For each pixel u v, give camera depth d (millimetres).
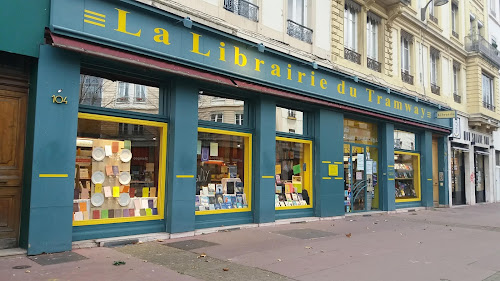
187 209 8266
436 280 5457
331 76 11883
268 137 10023
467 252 7379
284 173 10914
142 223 7938
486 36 22828
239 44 9297
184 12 8438
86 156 7422
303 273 5645
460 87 20125
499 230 10445
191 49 8336
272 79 10039
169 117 8312
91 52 6652
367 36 14430
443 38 18344
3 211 6379
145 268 5688
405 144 15844
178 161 8141
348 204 12938
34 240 6203
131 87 7992
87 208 7391
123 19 7316
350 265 6152
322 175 11523
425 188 16281
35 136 6277
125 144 7934
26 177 6453
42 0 6504
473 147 20391
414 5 16547
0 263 5688
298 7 11773
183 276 5359
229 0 9562
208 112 9164
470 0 21594
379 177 14336
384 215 13406
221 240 7871
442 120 17516
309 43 11703
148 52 7598
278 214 10500
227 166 9617
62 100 6590
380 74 14406
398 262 6445
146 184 8195
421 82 16891
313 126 11719
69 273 5320
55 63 6562
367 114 13078
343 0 12969
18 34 6242
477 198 20844
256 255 6656
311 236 8594
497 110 22750
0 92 6410
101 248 6902
